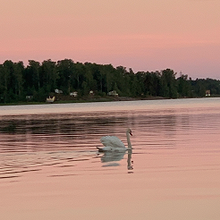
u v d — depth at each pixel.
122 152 32.16
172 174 23.98
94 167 26.19
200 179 22.77
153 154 30.86
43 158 29.88
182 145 35.41
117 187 21.53
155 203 19.05
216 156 29.41
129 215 17.69
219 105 136.25
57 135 46.38
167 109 111.25
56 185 22.08
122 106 151.62
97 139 41.34
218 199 19.39
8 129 56.31
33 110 135.38
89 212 18.11
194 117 72.31
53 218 17.52
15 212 18.25
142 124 59.22
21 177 23.88
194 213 17.77
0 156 31.17
